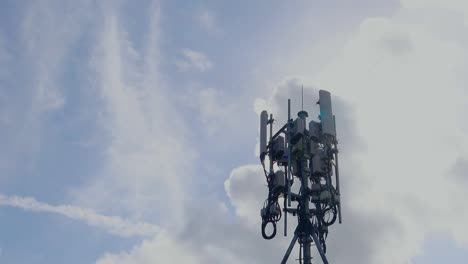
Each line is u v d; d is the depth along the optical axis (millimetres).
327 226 24000
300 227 23797
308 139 25094
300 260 23281
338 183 24312
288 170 24297
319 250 22578
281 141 25844
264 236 25000
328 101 25469
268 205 25250
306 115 25938
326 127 24531
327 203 24156
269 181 25641
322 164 24234
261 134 26969
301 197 24359
